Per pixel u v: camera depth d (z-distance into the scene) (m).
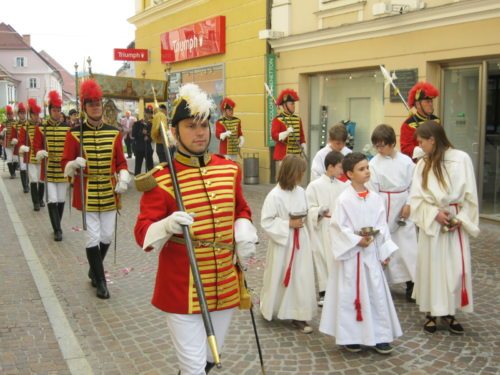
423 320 5.19
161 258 3.16
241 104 14.95
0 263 7.33
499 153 9.15
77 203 6.20
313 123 12.88
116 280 6.58
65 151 6.20
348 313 4.43
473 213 4.79
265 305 5.11
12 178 17.50
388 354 4.48
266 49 13.68
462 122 9.46
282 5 12.96
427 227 4.77
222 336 3.29
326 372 4.21
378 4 9.98
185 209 3.07
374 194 4.55
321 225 5.58
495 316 5.23
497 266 6.66
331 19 11.59
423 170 4.88
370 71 11.12
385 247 4.49
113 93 14.45
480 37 8.62
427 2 9.34
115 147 6.25
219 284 3.14
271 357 4.48
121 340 4.86
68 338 4.88
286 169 4.95
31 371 4.29
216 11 15.92
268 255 5.13
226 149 12.90
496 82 8.88
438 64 9.62
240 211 3.30
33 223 9.98
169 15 19.03
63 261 7.43
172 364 4.39
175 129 3.17
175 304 3.08
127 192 13.56
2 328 5.13
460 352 4.51
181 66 18.33
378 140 5.65
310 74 12.66
